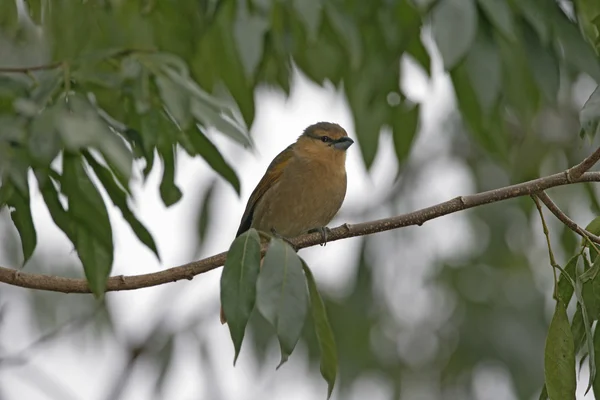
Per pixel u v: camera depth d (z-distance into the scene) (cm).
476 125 1003
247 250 657
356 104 1112
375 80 1062
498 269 1552
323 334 693
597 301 753
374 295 1509
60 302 1479
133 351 1517
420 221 827
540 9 891
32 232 782
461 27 813
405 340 1570
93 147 639
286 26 1032
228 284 648
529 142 1514
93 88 844
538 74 902
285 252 652
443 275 1536
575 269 756
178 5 1044
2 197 767
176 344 1469
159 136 822
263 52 1051
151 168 806
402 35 1001
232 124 760
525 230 1545
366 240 1517
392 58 1015
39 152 640
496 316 1508
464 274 1541
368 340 1517
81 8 1036
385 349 1566
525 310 1505
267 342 1427
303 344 1471
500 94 983
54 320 1466
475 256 1551
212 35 1037
